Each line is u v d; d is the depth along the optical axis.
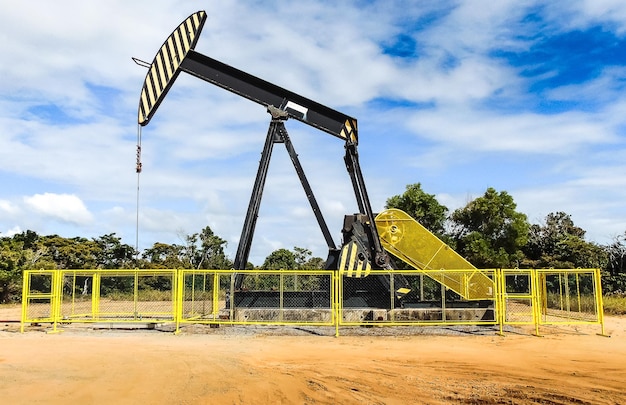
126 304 26.53
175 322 15.99
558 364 10.94
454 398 8.17
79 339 13.88
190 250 43.75
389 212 18.81
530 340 14.29
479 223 32.91
